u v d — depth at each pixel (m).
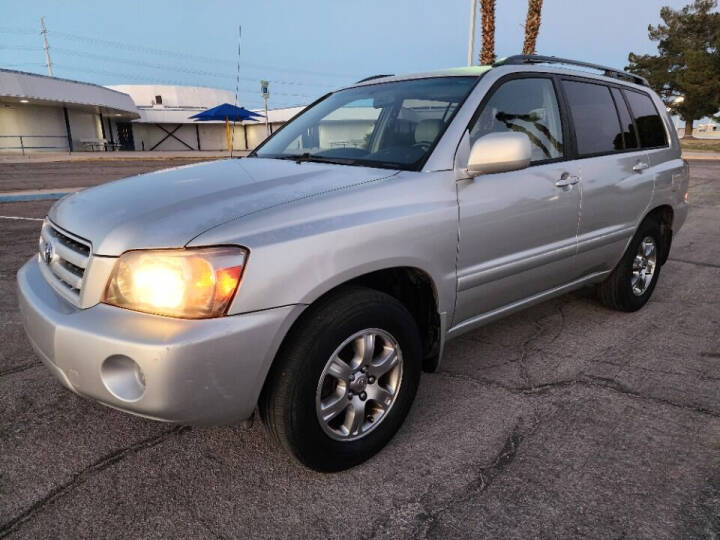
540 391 2.89
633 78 4.18
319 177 2.37
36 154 27.12
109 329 1.77
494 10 13.12
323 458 2.10
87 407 2.69
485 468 2.24
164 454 2.32
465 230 2.52
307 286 1.93
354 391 2.17
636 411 2.69
